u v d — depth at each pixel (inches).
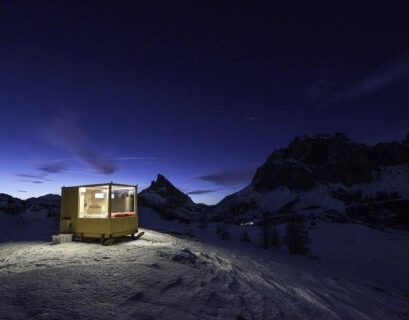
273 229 1568.7
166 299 278.4
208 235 1550.2
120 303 255.0
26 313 222.7
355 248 1942.7
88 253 440.8
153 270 355.9
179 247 545.0
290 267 774.5
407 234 2950.3
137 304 258.4
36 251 462.3
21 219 1291.8
